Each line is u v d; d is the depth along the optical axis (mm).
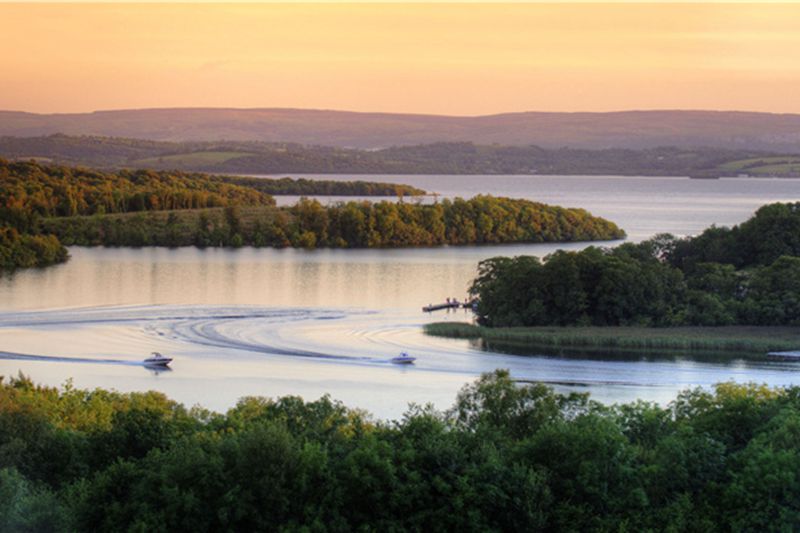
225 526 89750
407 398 160750
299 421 109812
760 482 90938
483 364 189500
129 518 88750
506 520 93125
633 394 162375
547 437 97312
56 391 138125
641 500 91500
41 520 85500
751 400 108750
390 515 92125
